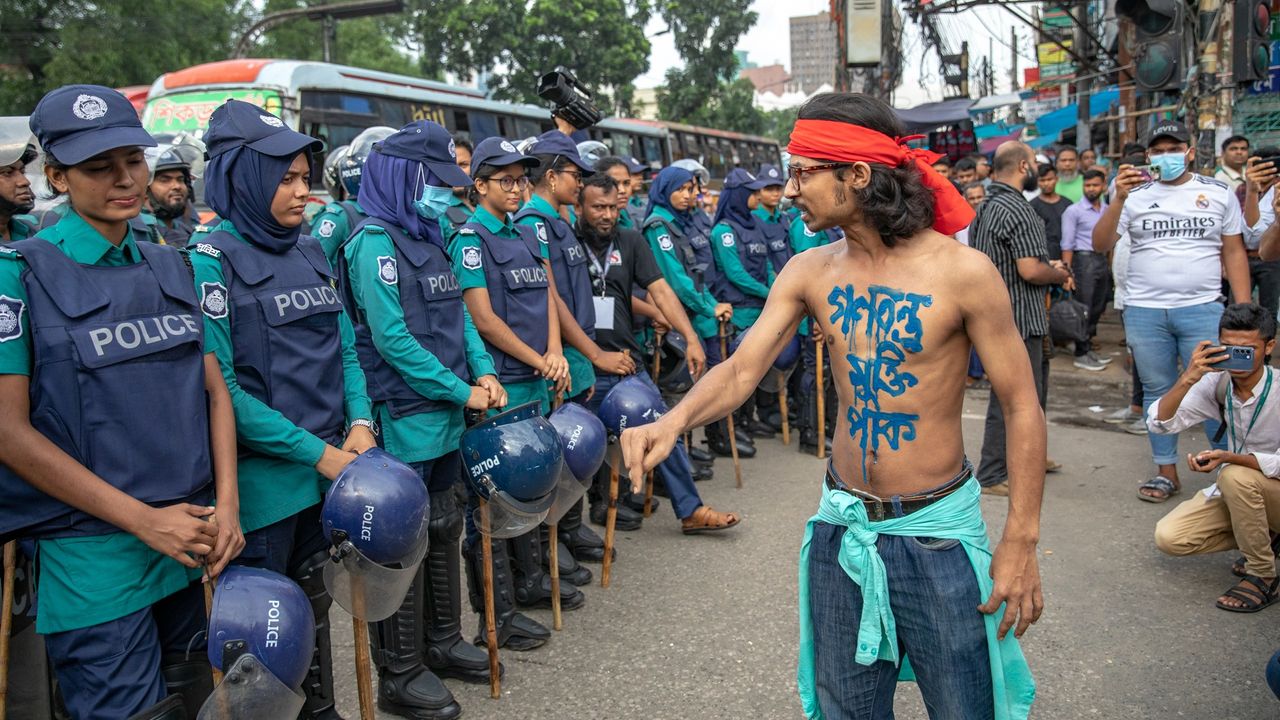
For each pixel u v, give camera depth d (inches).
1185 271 203.5
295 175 108.6
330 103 467.8
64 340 85.4
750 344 87.0
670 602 164.1
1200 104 297.6
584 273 184.7
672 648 146.9
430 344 133.7
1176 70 308.0
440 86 558.9
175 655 98.5
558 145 180.4
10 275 83.7
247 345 105.9
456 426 136.5
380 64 1228.5
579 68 1092.5
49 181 90.3
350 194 163.3
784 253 280.5
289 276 110.7
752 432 287.3
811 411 259.9
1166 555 177.9
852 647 85.0
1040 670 136.4
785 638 149.4
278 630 89.9
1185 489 215.9
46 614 87.7
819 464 250.8
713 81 1295.5
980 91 965.2
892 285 80.9
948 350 80.1
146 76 824.3
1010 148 205.8
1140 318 210.2
